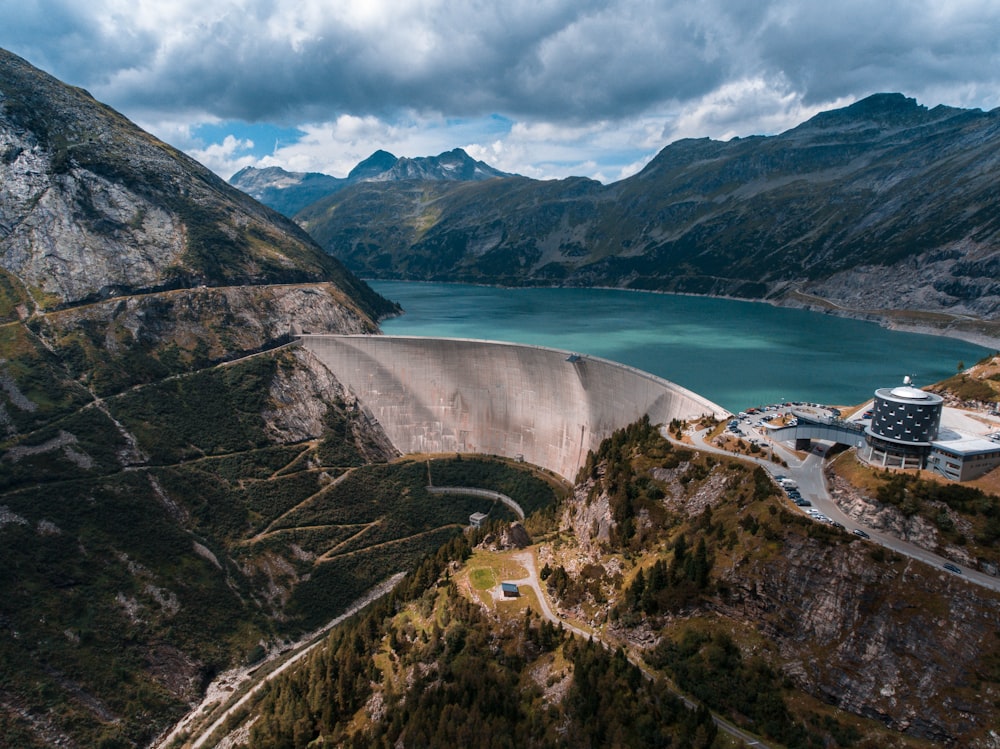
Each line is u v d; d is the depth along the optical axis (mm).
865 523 98000
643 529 118875
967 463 97938
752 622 93438
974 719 75875
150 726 136375
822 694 84375
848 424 120750
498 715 95250
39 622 143125
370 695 110000
